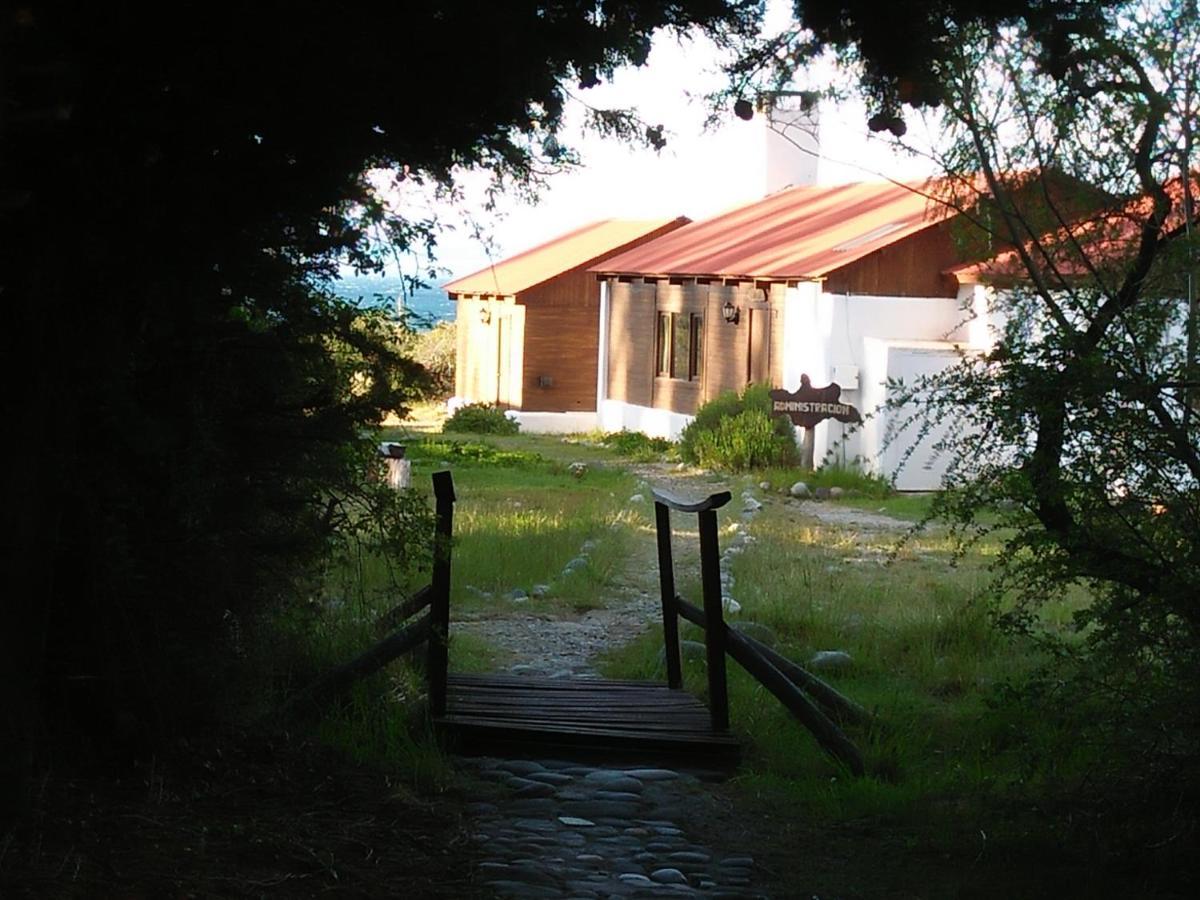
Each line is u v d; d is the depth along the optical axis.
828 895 5.83
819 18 5.24
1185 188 7.20
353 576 11.30
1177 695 6.24
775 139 37.62
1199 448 6.37
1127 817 6.41
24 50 4.16
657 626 11.62
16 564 5.12
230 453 6.13
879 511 21.34
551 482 23.89
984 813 6.88
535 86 5.29
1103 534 6.51
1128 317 6.77
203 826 5.76
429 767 7.16
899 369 24.08
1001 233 8.09
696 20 5.46
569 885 5.70
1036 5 5.32
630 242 38.03
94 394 5.54
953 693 9.75
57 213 4.88
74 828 5.40
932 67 5.48
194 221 5.26
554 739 7.91
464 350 41.56
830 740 7.70
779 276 26.23
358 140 5.31
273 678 7.79
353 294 6.68
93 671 5.97
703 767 7.87
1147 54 7.19
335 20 4.73
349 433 6.54
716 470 26.33
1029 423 6.52
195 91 4.88
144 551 6.09
